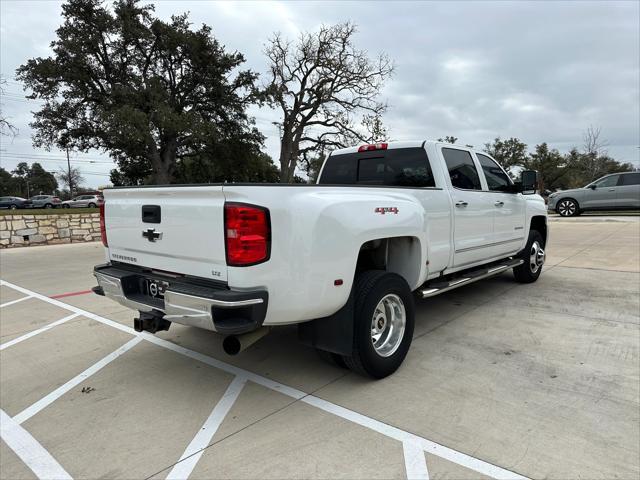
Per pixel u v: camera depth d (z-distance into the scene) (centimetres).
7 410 297
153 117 3002
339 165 518
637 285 623
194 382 335
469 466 224
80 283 739
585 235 1181
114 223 353
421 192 381
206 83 3553
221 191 259
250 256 252
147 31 3178
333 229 280
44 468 232
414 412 280
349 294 297
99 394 318
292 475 220
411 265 369
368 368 317
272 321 270
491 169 536
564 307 518
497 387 313
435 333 432
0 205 4744
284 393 313
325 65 3519
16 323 500
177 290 269
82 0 3050
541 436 250
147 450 246
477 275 480
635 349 381
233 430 264
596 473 217
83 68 3150
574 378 325
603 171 4872
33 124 3164
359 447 243
